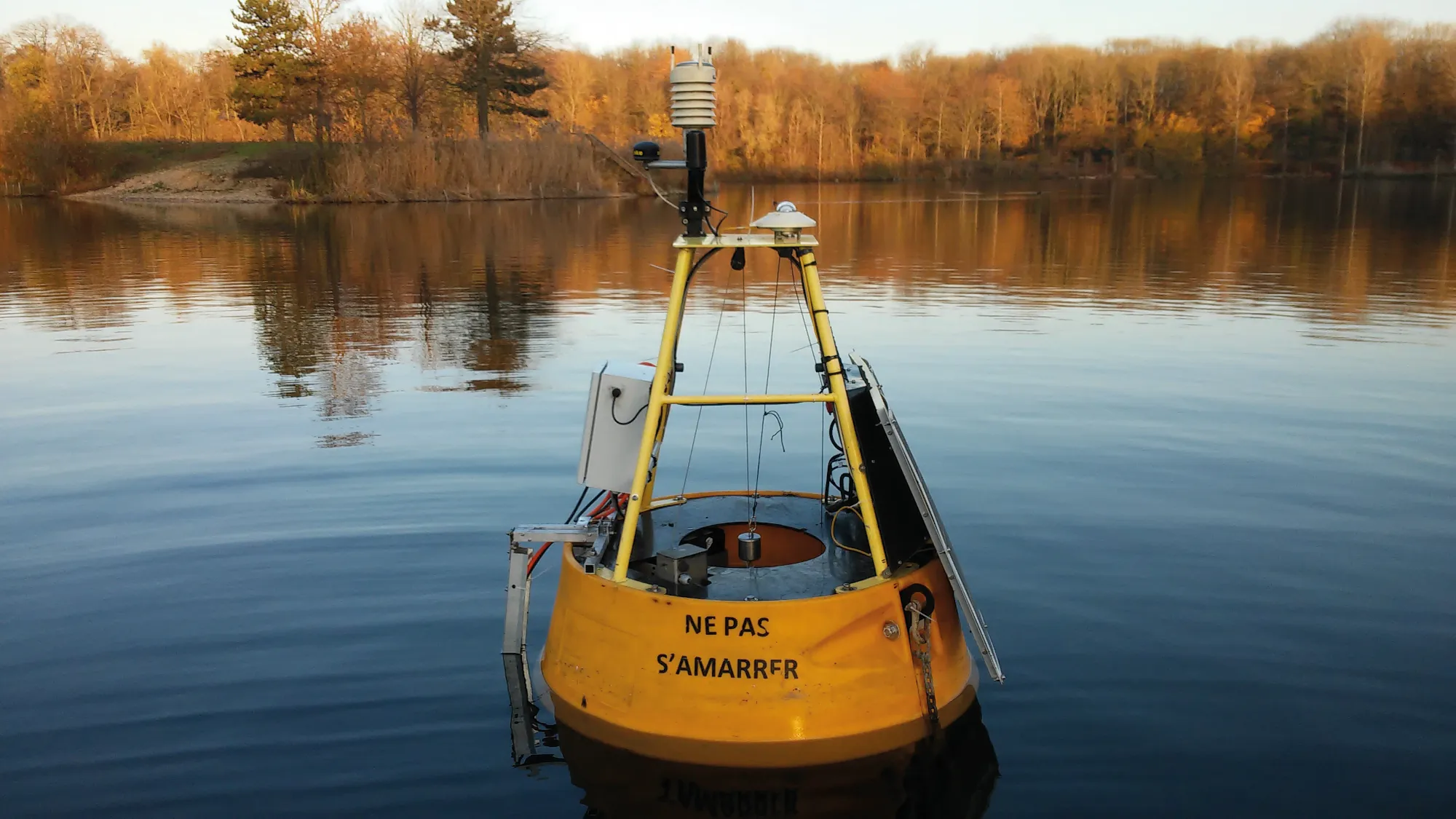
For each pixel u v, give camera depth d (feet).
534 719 16.61
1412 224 128.88
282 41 230.89
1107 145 299.99
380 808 14.30
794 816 14.15
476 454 31.40
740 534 18.97
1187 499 26.73
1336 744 15.58
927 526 16.08
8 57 281.95
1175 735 15.85
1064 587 21.17
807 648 15.25
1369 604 20.35
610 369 18.72
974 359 46.60
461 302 69.15
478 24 221.87
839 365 16.22
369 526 25.12
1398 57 274.16
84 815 14.11
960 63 334.44
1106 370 44.11
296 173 210.18
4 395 40.86
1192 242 108.47
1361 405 37.52
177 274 87.30
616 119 289.94
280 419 36.40
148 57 309.83
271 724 16.39
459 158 204.54
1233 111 284.82
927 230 127.24
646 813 14.19
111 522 25.57
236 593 21.20
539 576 22.66
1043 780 14.80
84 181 223.10
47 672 17.99
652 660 15.62
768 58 318.65
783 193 228.63
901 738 15.66
